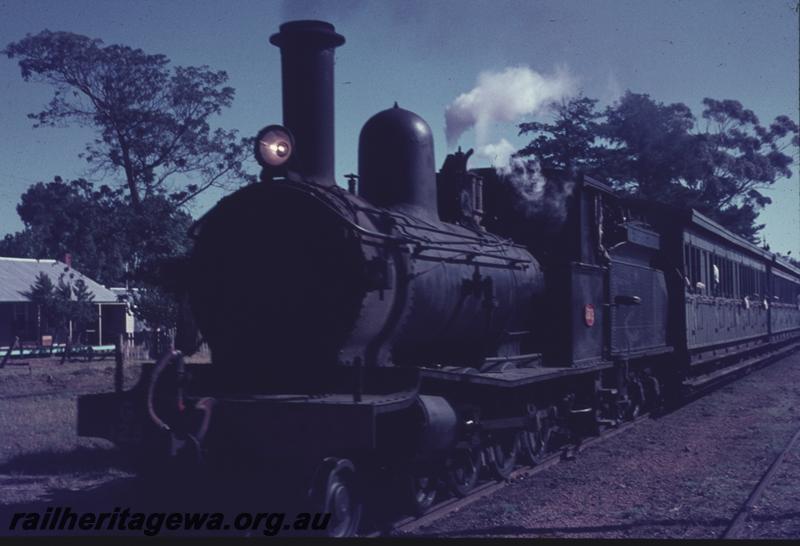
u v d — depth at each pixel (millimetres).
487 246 9133
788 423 13086
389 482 6977
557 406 10523
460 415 7883
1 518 7262
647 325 13758
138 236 36844
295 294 6918
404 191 8188
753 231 54625
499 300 8992
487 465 8617
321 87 7402
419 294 7363
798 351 33312
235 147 43000
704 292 17609
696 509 7559
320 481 6121
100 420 6609
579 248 10688
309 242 6895
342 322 6711
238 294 7176
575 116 45250
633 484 8711
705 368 18078
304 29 7340
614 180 44969
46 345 31469
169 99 42125
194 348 7660
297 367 6914
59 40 39344
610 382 12109
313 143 7359
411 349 7680
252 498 6562
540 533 6715
